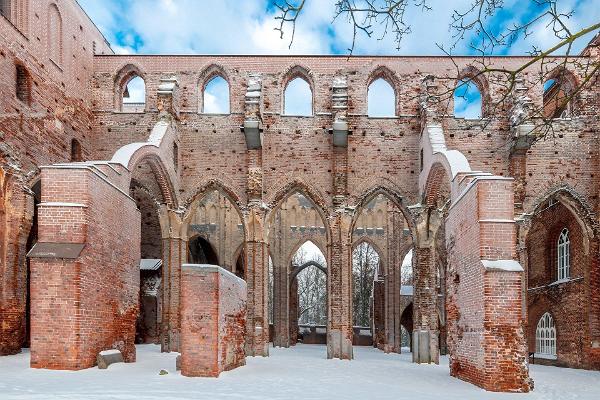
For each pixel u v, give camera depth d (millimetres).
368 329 41344
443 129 23625
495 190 13781
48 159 20172
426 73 24234
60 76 21391
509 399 11711
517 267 13281
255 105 22781
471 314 14258
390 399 10867
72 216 13820
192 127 24188
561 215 24500
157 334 28000
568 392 13320
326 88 24328
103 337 14797
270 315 55562
